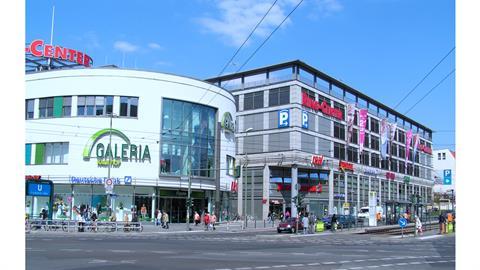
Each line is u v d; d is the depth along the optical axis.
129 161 50.47
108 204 43.41
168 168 52.38
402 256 20.08
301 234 41.91
